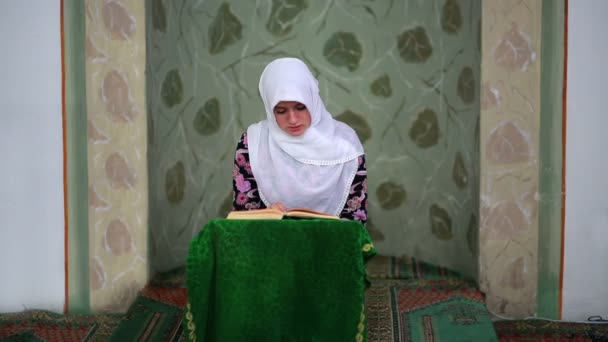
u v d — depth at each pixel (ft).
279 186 8.93
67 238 10.62
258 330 7.06
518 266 10.45
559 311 10.42
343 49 12.45
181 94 12.14
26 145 10.41
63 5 10.19
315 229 6.96
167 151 11.87
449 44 11.66
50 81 10.29
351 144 9.07
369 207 12.73
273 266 7.01
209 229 7.06
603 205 10.14
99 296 10.82
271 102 8.68
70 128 10.40
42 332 10.11
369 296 10.60
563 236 10.26
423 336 9.21
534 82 10.04
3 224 10.56
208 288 7.07
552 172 10.16
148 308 10.32
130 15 10.43
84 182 10.53
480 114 10.27
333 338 7.07
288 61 8.78
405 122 12.35
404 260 12.45
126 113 10.57
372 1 12.25
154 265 11.50
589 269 10.28
